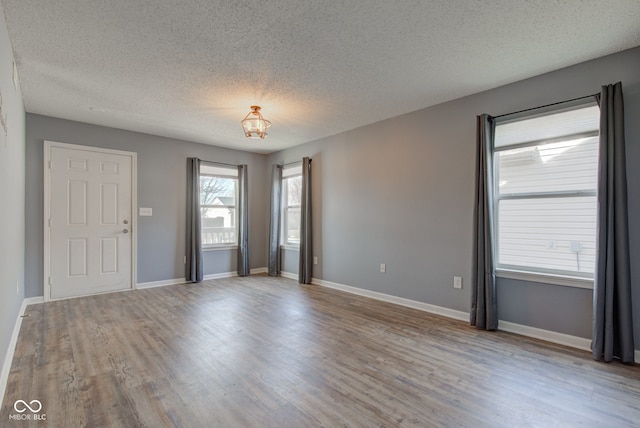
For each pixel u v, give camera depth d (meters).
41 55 2.60
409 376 2.27
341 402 1.95
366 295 4.50
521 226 3.15
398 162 4.12
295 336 3.00
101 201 4.54
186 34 2.31
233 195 6.09
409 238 4.00
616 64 2.58
